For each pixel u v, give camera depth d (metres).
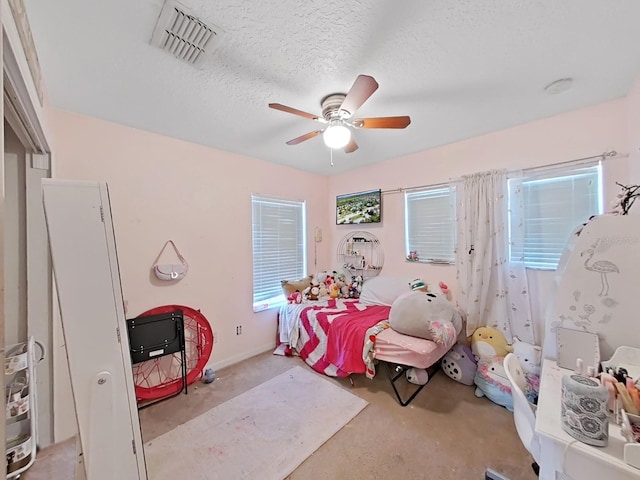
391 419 1.99
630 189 1.71
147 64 1.49
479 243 2.46
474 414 2.04
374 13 1.19
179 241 2.53
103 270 1.13
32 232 1.72
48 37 1.26
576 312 1.42
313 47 1.39
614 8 1.17
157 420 2.00
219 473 1.55
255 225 3.20
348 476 1.53
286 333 3.17
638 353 1.22
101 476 1.07
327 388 2.41
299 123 2.23
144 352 2.18
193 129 2.33
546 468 1.02
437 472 1.54
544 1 1.14
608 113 1.96
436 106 2.02
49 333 1.78
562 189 2.19
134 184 2.27
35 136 1.51
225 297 2.87
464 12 1.19
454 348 2.53
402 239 3.22
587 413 0.90
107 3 1.10
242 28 1.25
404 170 3.18
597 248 1.39
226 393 2.35
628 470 0.80
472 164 2.63
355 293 3.52
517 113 2.14
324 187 4.05
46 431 1.79
